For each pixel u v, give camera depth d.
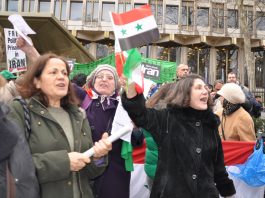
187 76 3.16
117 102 3.81
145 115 2.87
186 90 3.05
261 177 4.45
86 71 11.86
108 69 3.84
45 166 2.37
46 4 34.75
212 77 35.75
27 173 2.15
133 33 2.62
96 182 3.59
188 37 35.31
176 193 2.89
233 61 36.50
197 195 2.91
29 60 3.36
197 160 2.96
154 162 3.69
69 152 2.59
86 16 34.75
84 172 2.74
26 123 2.50
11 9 34.53
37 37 12.55
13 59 5.23
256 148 4.57
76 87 3.95
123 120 3.37
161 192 2.92
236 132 4.87
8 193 1.91
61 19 34.72
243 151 4.71
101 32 34.62
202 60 36.25
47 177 2.38
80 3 34.84
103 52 35.50
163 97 3.92
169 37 34.62
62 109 2.76
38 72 2.70
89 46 35.22
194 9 35.16
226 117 5.00
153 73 10.12
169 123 3.03
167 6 35.28
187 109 3.08
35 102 2.60
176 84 3.18
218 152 3.23
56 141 2.54
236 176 4.63
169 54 35.84
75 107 2.83
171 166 2.96
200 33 35.12
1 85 2.37
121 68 2.75
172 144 2.99
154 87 7.03
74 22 34.56
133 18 2.65
